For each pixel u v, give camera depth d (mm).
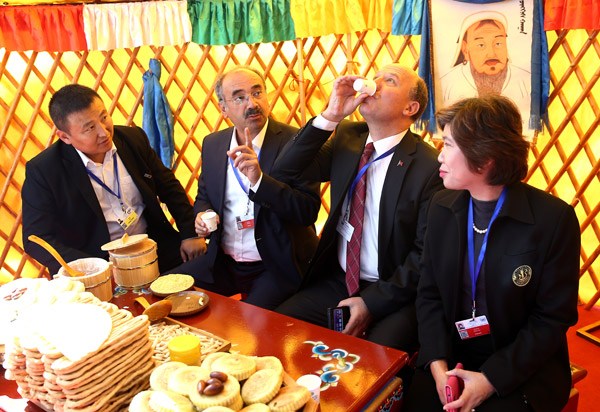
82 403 1062
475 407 1445
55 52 3248
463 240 1545
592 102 2943
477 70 2910
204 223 2273
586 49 2830
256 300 2285
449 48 2928
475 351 1639
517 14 2773
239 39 3221
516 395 1454
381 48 3295
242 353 1372
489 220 1524
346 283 2041
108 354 1112
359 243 2004
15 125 3369
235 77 2248
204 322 1555
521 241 1460
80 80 3391
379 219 1954
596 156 3127
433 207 1624
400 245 1954
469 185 1484
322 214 3854
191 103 3496
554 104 3148
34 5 2967
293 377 1260
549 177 3215
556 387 1511
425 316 1670
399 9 2945
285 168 2125
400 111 1915
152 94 3262
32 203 2311
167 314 1523
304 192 2162
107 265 1692
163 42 3125
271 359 1154
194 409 1003
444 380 1524
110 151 2420
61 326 1166
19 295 1472
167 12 3068
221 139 2469
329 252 2109
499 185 1456
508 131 1386
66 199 2354
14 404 1221
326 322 2041
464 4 2834
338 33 3152
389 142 1970
